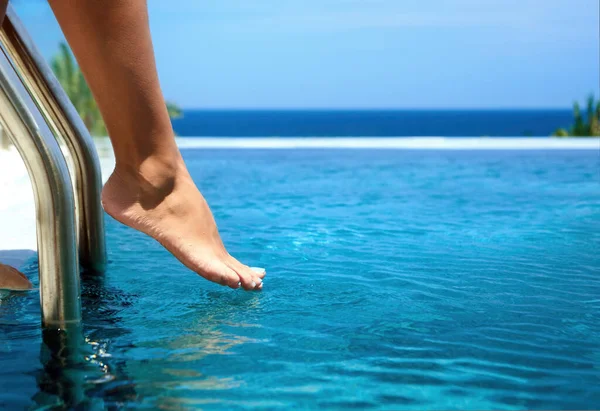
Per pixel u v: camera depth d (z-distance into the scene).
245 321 1.42
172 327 1.38
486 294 1.67
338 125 62.47
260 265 2.02
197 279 1.84
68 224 1.33
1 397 1.00
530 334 1.33
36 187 1.30
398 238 2.57
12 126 1.24
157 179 1.56
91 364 1.15
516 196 4.17
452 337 1.31
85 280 1.82
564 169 6.11
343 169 6.16
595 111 11.33
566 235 2.67
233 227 2.86
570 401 0.99
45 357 1.19
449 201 3.91
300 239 2.54
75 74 7.68
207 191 4.44
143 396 1.01
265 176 5.53
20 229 2.59
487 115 115.06
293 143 9.02
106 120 1.50
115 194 1.57
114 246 2.40
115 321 1.42
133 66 1.42
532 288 1.74
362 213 3.36
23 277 1.75
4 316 1.47
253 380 1.07
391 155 7.58
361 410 0.95
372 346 1.25
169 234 1.58
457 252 2.28
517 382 1.07
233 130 51.28
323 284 1.77
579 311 1.51
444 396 1.01
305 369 1.12
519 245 2.42
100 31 1.36
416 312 1.49
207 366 1.13
